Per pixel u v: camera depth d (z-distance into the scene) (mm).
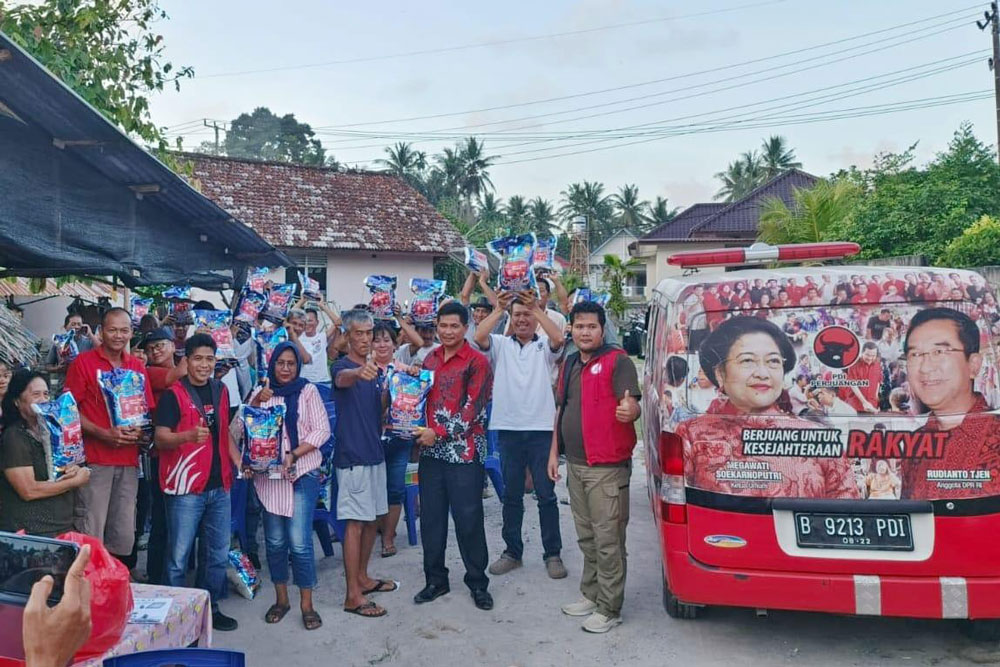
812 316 3609
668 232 30250
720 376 3674
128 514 4445
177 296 6234
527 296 4824
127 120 7379
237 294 6816
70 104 3541
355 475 4434
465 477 4531
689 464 3686
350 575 4473
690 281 3928
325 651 3982
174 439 3961
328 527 5582
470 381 4512
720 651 3922
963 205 14391
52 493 3645
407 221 19875
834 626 4211
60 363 6395
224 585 4637
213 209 5086
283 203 18766
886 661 3775
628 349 6449
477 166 59406
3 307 6598
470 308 5996
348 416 4453
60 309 12820
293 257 17719
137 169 4293
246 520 5238
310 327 6926
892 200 15125
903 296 3547
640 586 4879
